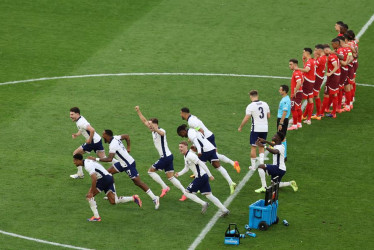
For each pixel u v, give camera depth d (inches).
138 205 2112.5
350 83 2812.5
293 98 2615.7
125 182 2267.5
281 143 2167.8
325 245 1898.4
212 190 2215.8
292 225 2003.0
